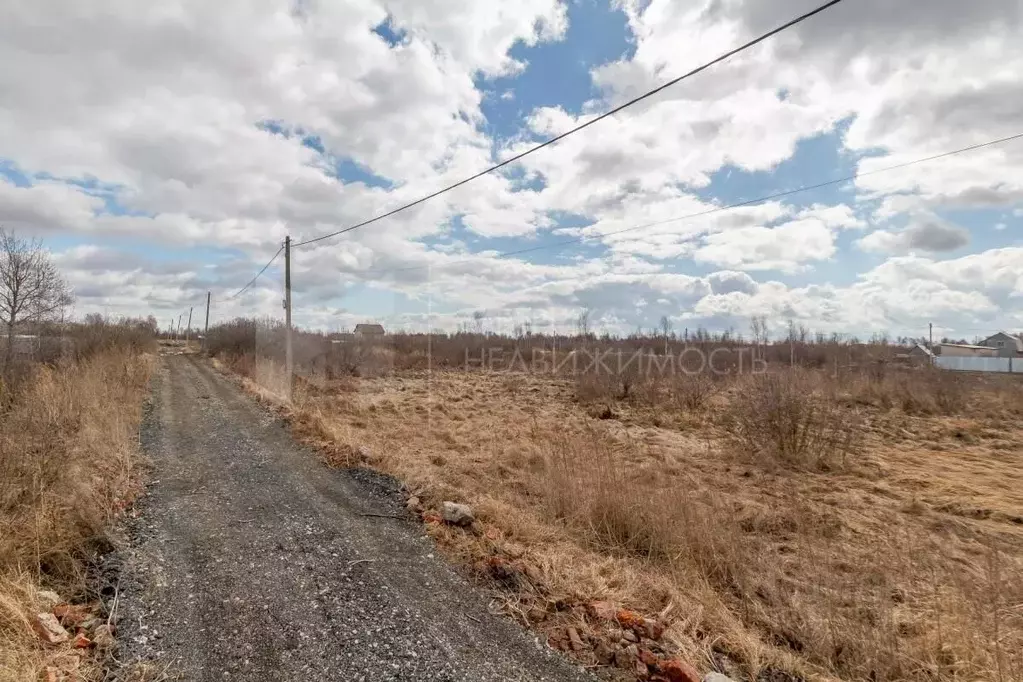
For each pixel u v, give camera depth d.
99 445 7.59
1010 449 11.39
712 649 3.47
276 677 2.94
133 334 30.19
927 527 6.51
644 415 14.05
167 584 4.01
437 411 13.65
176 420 11.39
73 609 3.53
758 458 9.54
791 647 3.72
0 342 14.98
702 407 14.77
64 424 8.07
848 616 3.91
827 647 3.58
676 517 5.30
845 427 9.90
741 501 7.02
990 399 17.45
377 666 3.04
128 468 7.08
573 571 4.34
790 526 6.23
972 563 5.16
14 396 9.79
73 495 5.16
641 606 3.94
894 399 16.45
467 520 5.36
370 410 13.29
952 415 15.29
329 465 7.70
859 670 3.40
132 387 15.09
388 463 7.61
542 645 3.34
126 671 2.96
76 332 21.19
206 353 36.59
